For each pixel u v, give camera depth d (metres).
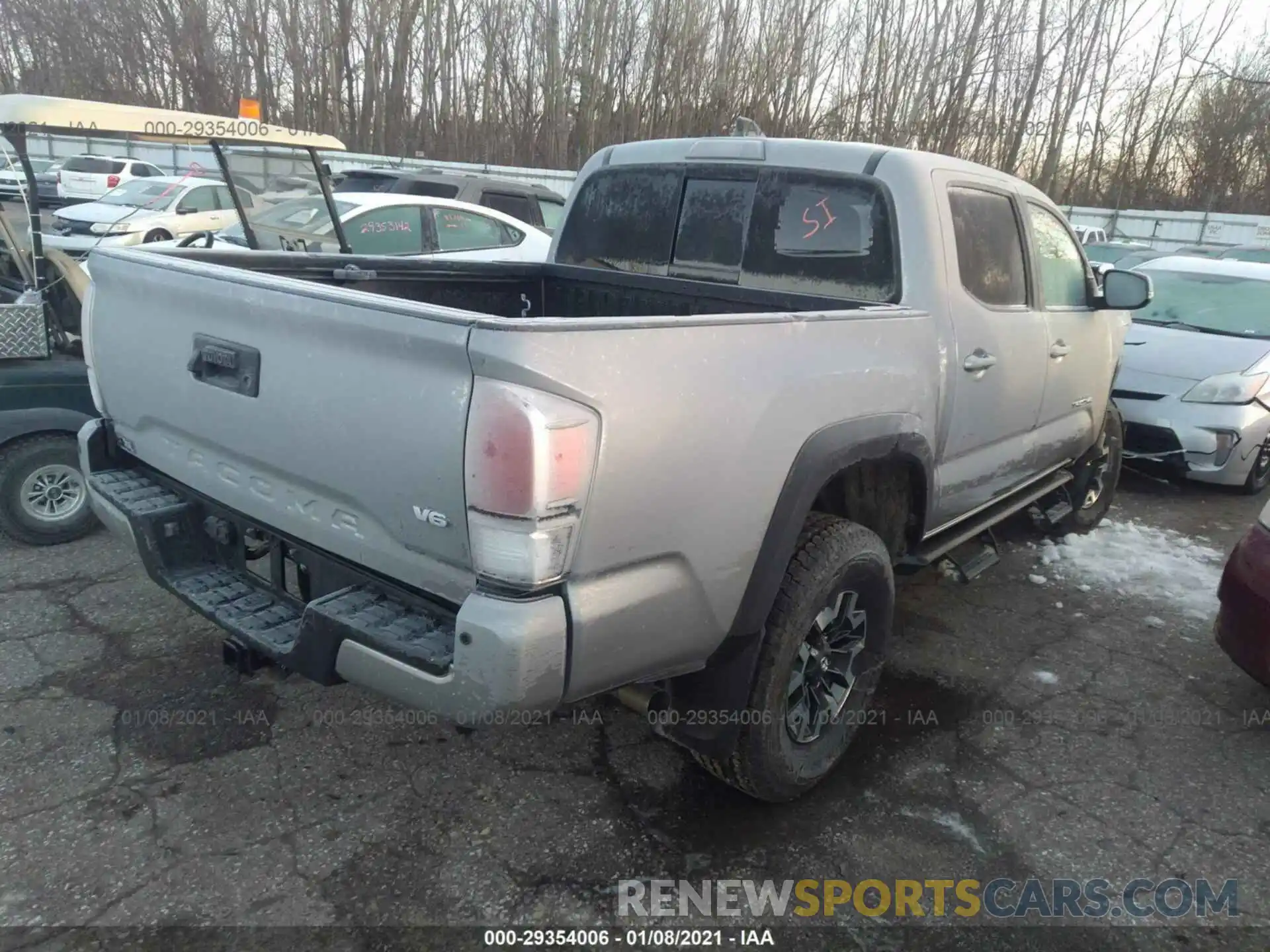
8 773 2.89
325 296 2.18
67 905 2.39
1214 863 2.79
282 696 3.39
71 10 24.16
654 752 3.20
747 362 2.36
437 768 3.04
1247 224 22.00
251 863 2.58
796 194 3.58
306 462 2.35
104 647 3.67
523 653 1.96
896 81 25.36
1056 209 4.47
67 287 4.62
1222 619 3.60
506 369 1.88
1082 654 4.12
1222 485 6.71
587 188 4.24
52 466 4.52
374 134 25.44
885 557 2.99
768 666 2.62
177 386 2.71
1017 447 4.19
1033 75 25.77
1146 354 6.82
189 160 21.23
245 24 24.14
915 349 3.12
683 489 2.21
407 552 2.21
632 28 24.25
